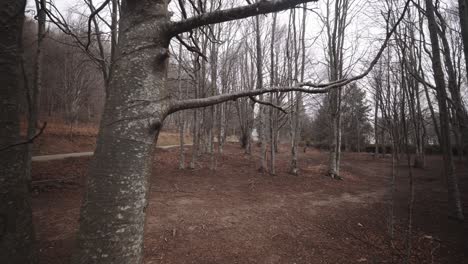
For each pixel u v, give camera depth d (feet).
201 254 10.16
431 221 14.93
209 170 33.76
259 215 15.65
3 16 4.49
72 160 34.81
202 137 54.19
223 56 44.68
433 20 15.52
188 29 3.40
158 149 54.34
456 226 14.01
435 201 20.08
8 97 4.67
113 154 2.94
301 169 37.65
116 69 3.23
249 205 17.90
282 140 131.23
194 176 29.07
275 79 34.73
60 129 53.06
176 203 17.62
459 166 41.70
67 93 55.72
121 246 2.83
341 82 4.45
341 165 44.75
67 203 16.70
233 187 24.03
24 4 4.90
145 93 3.14
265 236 12.33
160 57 3.30
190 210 16.06
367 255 10.47
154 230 12.44
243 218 14.96
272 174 31.60
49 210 15.01
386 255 10.48
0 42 4.51
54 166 29.71
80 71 48.78
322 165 43.37
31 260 5.07
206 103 3.97
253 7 3.12
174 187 22.84
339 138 32.37
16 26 4.77
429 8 15.53
